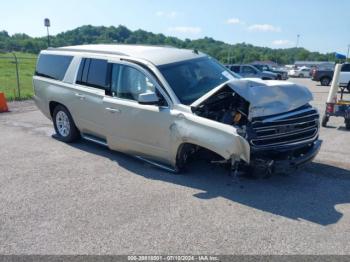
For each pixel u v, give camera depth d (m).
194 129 4.79
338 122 9.91
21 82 21.47
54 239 3.67
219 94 4.89
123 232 3.78
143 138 5.51
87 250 3.46
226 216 4.12
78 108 6.61
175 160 5.24
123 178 5.33
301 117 4.90
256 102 4.57
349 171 5.63
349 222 4.00
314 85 27.31
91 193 4.80
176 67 5.55
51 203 4.51
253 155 4.65
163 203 4.46
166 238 3.66
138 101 5.40
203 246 3.51
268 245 3.53
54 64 7.32
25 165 5.97
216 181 5.16
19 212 4.27
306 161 4.96
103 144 6.45
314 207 4.37
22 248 3.51
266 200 4.55
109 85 6.00
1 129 8.66
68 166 5.90
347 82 20.94
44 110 7.64
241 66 26.50
